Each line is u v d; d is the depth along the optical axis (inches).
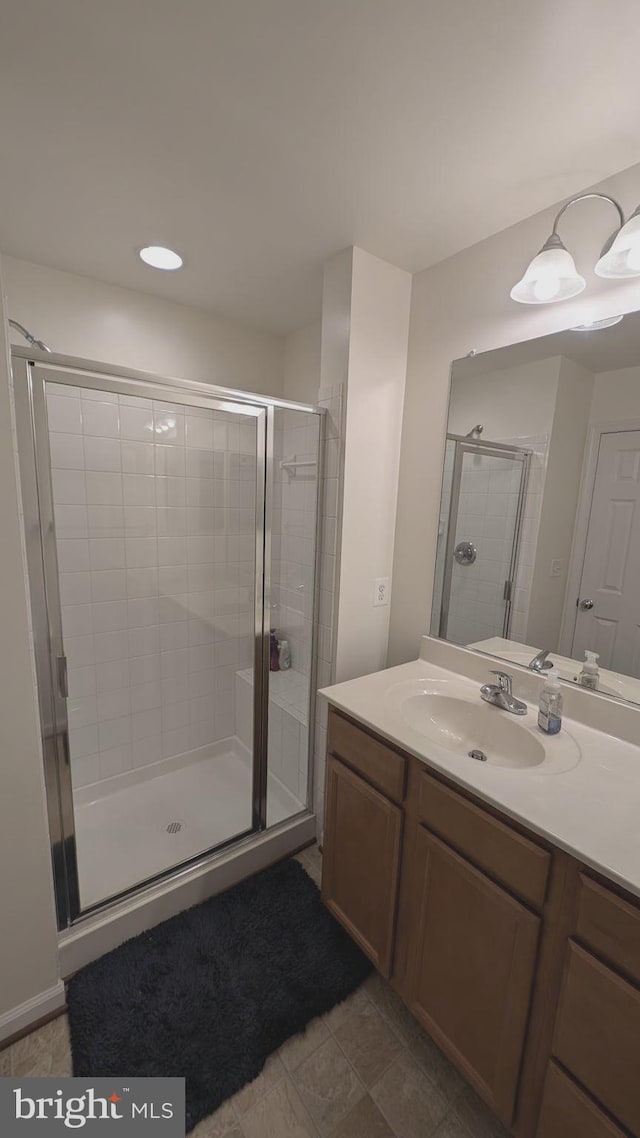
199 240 59.7
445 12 31.0
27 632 42.6
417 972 45.1
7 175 47.8
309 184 48.4
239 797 81.7
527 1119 36.3
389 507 71.1
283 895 63.7
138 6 31.0
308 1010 49.3
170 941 56.2
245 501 80.3
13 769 43.2
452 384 62.5
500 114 38.8
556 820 34.2
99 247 61.9
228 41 33.4
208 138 42.4
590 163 44.2
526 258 53.4
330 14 31.3
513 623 57.4
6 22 32.0
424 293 65.3
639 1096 29.2
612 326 46.5
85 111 39.5
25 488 45.3
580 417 49.6
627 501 46.8
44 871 46.1
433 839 42.4
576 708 50.3
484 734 52.9
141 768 84.3
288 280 70.4
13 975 45.8
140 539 79.0
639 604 46.3
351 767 53.5
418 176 46.8
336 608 67.9
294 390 93.3
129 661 80.7
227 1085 42.9
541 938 34.5
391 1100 42.7
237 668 90.1
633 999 28.9
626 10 30.0
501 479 57.7
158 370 78.7
